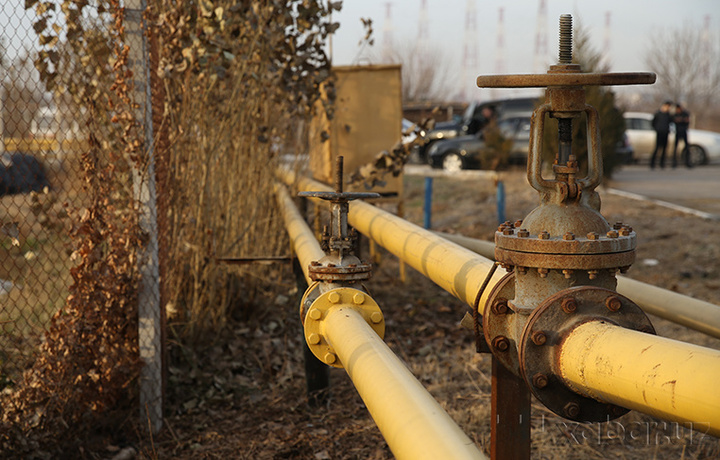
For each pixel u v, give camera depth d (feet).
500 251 6.63
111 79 14.67
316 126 24.47
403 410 5.10
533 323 6.07
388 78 24.82
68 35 13.11
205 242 17.88
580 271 6.26
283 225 22.09
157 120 14.19
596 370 5.47
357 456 12.56
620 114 50.24
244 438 13.48
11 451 11.27
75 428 12.56
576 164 6.40
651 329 6.08
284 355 17.54
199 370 16.30
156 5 14.32
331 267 8.10
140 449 13.02
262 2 18.54
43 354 12.15
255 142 20.16
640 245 30.99
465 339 19.27
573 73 6.20
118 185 14.49
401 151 21.35
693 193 48.47
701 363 4.55
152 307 13.65
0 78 12.92
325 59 20.15
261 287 21.44
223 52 15.11
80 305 12.58
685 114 70.13
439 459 4.39
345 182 21.86
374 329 8.00
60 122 13.80
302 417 14.39
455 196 48.08
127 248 13.30
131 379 13.50
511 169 59.88
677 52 170.40
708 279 25.64
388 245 12.16
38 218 12.85
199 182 17.90
